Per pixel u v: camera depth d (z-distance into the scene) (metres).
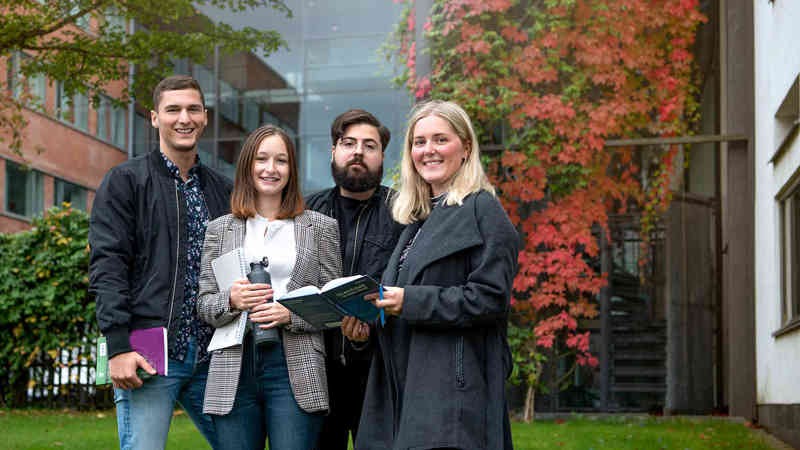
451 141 2.66
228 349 3.02
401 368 2.58
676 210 8.09
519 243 2.61
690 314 8.09
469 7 7.73
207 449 5.46
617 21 7.82
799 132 6.13
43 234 9.36
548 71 7.71
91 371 9.44
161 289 3.06
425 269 2.55
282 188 3.20
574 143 7.82
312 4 15.17
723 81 7.99
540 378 8.00
